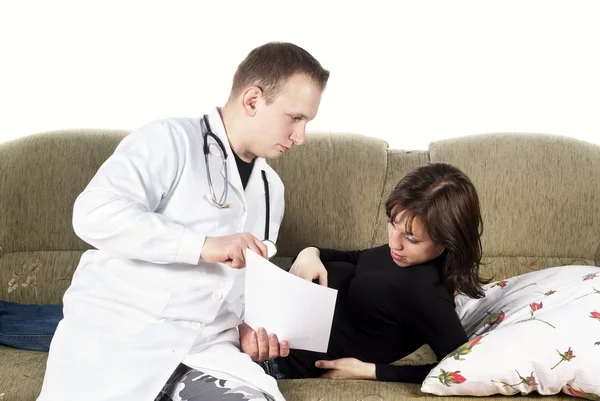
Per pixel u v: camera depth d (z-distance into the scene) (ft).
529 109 9.37
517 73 9.32
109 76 9.51
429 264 6.13
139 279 5.26
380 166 8.00
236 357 5.34
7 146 8.21
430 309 5.96
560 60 9.25
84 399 4.92
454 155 8.07
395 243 5.99
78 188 7.96
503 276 7.77
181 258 5.04
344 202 7.91
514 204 7.88
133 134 5.43
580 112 9.31
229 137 5.66
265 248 5.23
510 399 5.74
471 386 5.67
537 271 7.09
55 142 8.11
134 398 4.97
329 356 6.48
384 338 6.34
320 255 6.82
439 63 9.39
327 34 9.41
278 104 5.41
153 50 9.46
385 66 9.43
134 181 5.13
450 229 5.81
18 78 9.50
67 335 5.18
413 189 5.87
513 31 9.25
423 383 5.82
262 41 9.43
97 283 5.33
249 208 5.80
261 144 5.59
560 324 5.77
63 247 7.95
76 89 9.53
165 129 5.46
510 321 6.30
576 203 7.86
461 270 6.01
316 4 9.35
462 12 9.27
